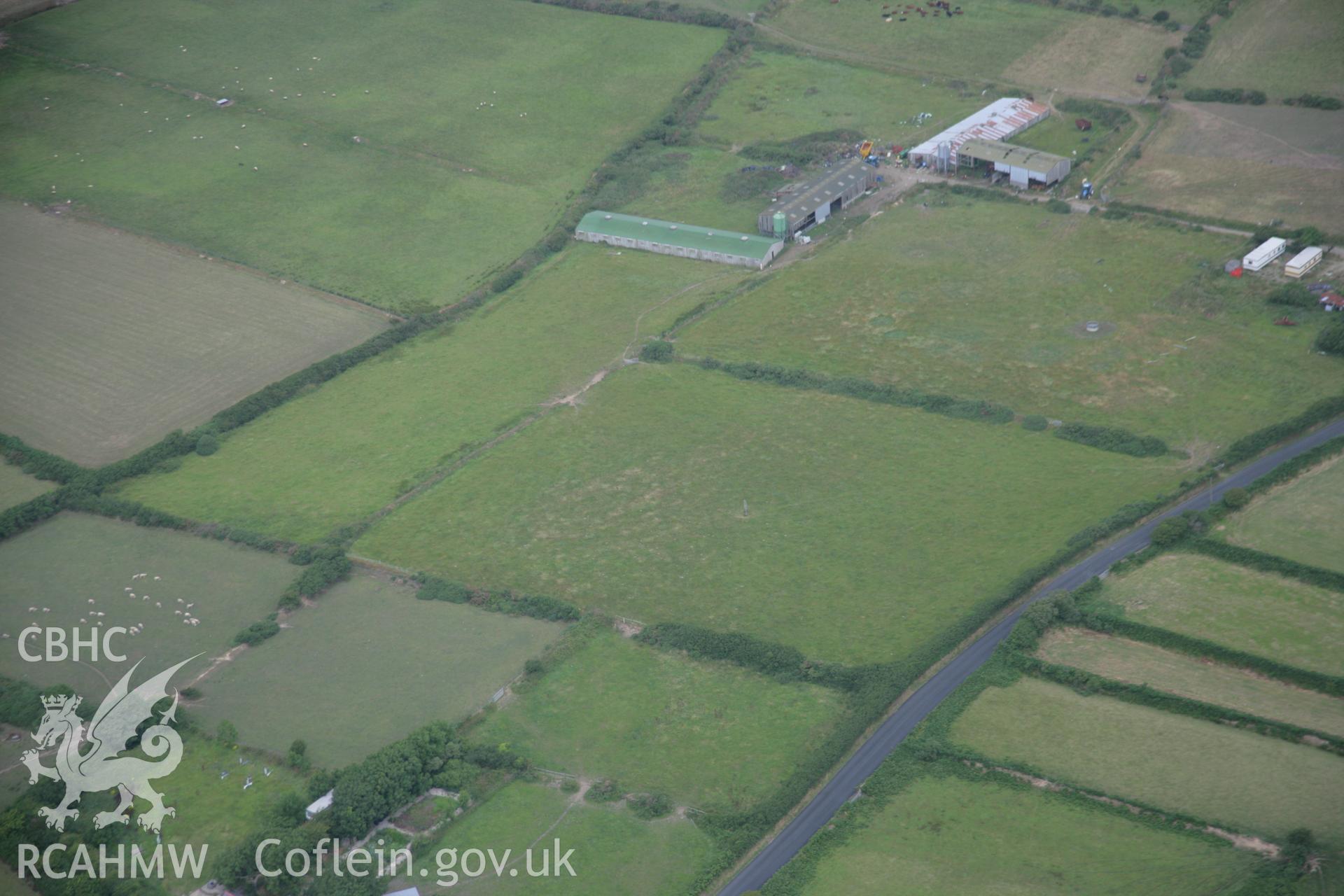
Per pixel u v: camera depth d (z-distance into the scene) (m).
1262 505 154.25
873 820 122.12
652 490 170.00
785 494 167.00
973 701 133.75
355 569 161.00
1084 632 141.50
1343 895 108.75
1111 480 163.00
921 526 159.00
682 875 119.12
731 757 131.25
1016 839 118.81
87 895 117.81
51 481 179.75
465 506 169.88
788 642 143.88
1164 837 117.38
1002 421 176.00
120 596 158.75
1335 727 125.88
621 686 140.88
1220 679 133.38
